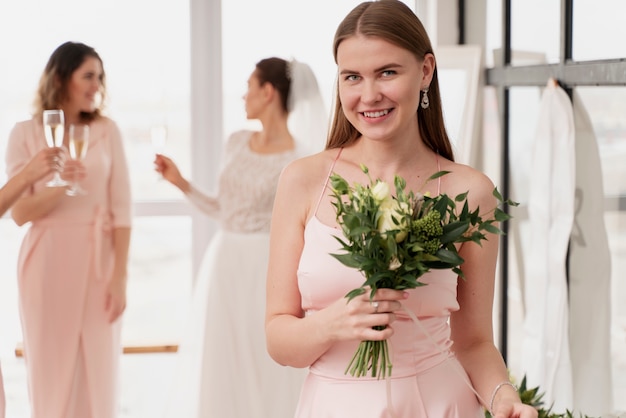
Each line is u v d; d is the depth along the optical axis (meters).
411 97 2.06
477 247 2.21
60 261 4.37
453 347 2.30
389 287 1.95
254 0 5.71
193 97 5.77
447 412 2.14
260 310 4.67
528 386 3.71
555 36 3.81
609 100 3.19
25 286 4.36
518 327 4.45
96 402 4.43
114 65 5.71
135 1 5.68
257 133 4.78
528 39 4.24
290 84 4.71
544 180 3.57
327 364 2.19
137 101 5.75
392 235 1.87
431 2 5.57
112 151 4.50
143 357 5.63
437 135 2.30
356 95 2.07
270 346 2.20
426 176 2.25
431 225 1.88
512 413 2.06
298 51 5.74
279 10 5.71
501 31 4.68
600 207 3.31
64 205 4.38
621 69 3.05
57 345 4.36
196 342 4.76
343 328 1.97
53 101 4.41
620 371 3.16
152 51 5.72
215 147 5.81
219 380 4.62
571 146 3.49
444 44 5.56
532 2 4.15
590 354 3.43
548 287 3.54
